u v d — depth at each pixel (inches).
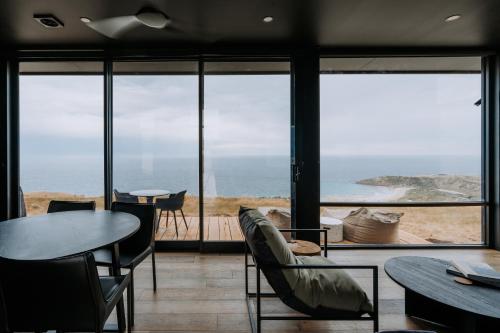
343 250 134.2
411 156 137.7
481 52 128.6
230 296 89.8
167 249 132.8
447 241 138.2
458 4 94.2
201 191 132.6
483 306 52.6
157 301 86.5
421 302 77.6
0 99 130.0
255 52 127.6
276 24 107.9
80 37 117.0
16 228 69.8
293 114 131.6
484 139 136.3
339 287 65.5
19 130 134.8
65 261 45.1
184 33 114.5
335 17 102.7
